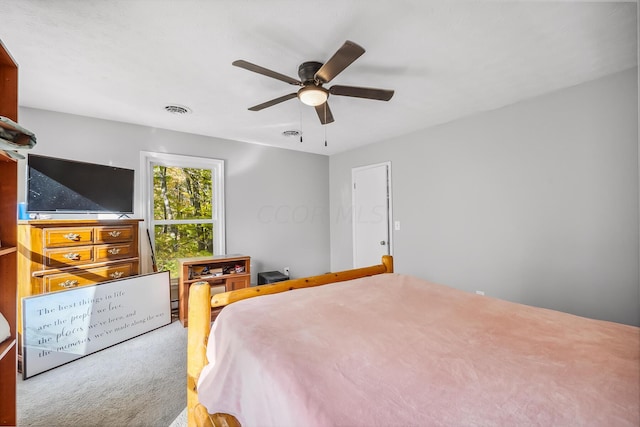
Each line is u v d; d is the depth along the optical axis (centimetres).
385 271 239
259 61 188
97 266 241
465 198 299
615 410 71
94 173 253
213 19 148
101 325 235
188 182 346
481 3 139
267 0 136
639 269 197
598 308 217
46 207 221
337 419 68
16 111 122
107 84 216
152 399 172
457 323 128
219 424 108
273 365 92
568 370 89
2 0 131
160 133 320
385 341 110
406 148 356
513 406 73
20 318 198
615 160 209
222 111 272
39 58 181
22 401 169
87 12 141
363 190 417
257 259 396
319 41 168
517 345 106
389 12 145
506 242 269
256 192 395
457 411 71
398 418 69
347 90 184
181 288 297
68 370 203
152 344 246
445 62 192
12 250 120
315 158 460
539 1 138
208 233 361
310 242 450
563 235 234
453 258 310
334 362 93
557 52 182
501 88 232
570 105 229
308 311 142
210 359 131
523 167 256
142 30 155
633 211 201
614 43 172
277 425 80
